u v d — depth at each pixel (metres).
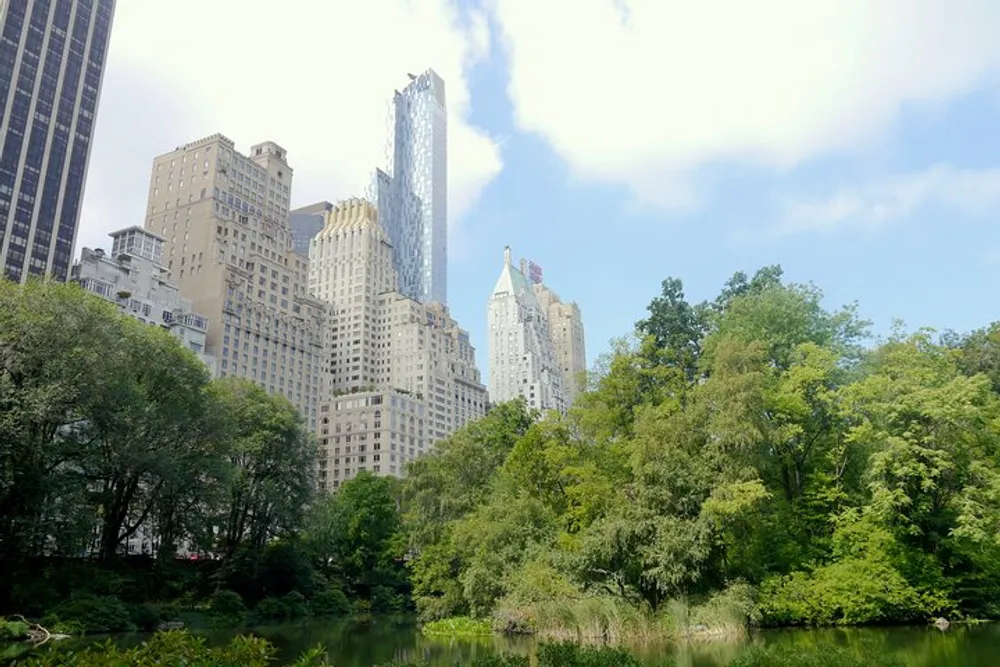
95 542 62.12
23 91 130.38
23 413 44.47
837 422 47.66
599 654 17.12
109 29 148.38
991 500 40.75
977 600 42.06
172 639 11.66
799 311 55.44
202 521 63.69
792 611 40.03
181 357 59.47
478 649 37.41
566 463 56.34
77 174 136.00
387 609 84.75
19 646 38.16
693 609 38.41
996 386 55.47
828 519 45.38
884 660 18.33
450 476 69.25
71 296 50.56
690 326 63.56
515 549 49.38
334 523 83.81
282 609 67.06
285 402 76.38
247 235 172.38
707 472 41.12
